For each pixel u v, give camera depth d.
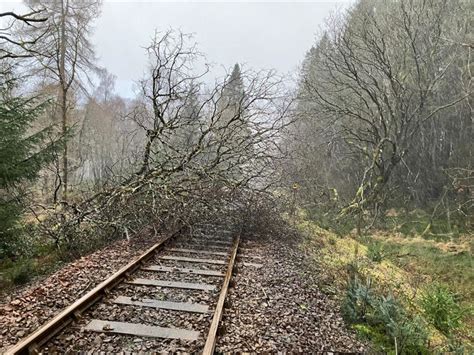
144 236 12.53
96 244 12.34
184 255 10.19
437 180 27.00
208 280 7.95
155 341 5.09
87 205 13.67
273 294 7.50
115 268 8.52
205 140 14.99
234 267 9.08
